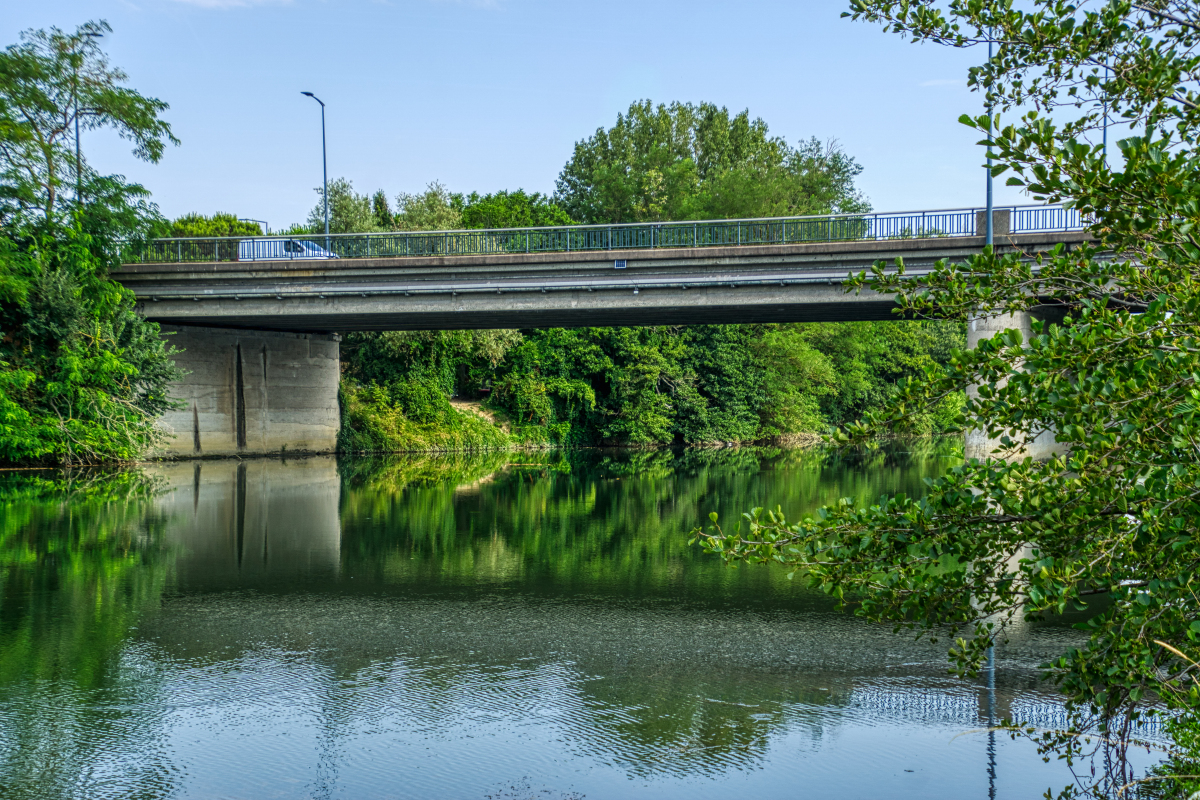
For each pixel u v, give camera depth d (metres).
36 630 9.33
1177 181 4.27
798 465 36.84
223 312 33.25
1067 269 4.81
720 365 57.09
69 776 5.75
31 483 25.17
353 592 11.35
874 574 4.84
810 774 5.78
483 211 64.88
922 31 5.16
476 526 17.58
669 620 9.90
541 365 53.78
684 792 5.55
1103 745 6.13
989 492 4.58
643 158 75.19
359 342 49.75
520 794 5.51
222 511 19.44
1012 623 9.64
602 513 19.83
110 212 31.78
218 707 7.01
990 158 4.62
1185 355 4.06
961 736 6.40
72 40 32.34
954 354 4.62
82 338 30.58
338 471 32.09
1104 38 4.87
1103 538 4.32
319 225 55.72
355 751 6.16
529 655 8.47
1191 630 4.29
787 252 27.75
